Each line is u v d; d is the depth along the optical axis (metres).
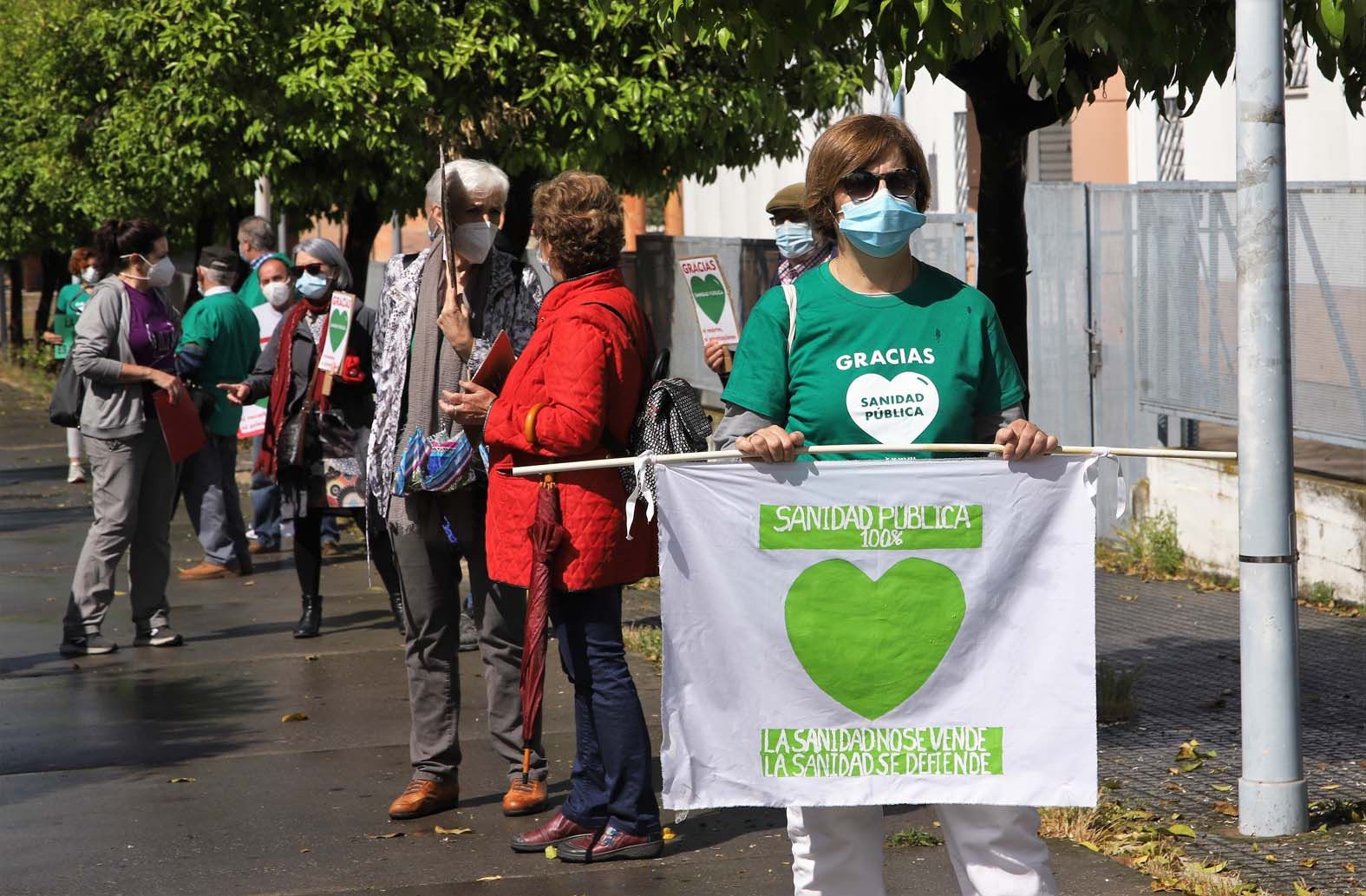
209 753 7.35
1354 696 7.55
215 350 11.87
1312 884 5.09
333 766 7.09
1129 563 11.23
